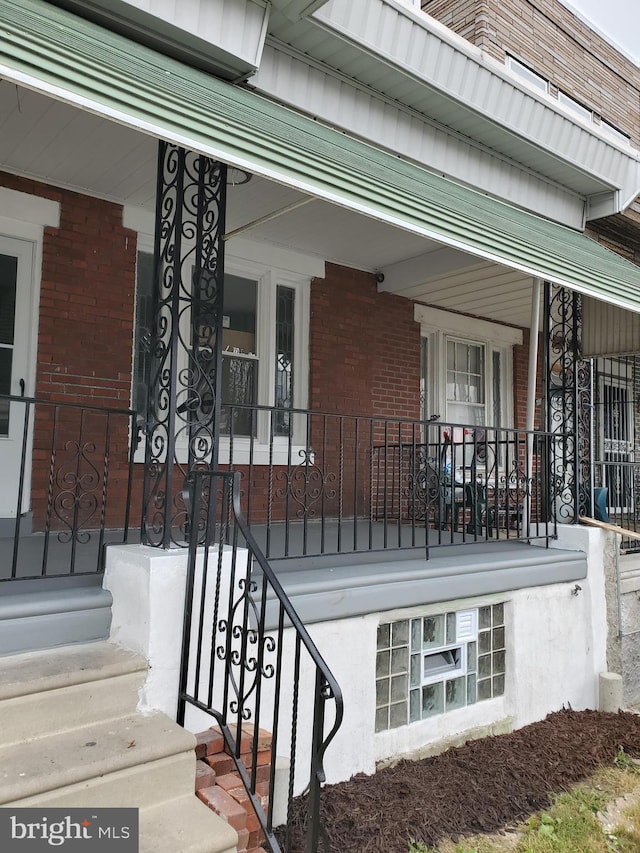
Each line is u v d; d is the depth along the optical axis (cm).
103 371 519
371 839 311
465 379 837
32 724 257
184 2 374
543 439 582
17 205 487
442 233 336
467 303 760
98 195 521
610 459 904
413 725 409
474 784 372
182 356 564
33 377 491
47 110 402
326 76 482
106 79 238
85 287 515
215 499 320
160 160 347
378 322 717
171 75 317
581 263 459
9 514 480
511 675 466
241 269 629
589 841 332
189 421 328
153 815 244
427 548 448
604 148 647
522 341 882
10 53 212
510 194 620
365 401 702
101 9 356
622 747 442
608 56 828
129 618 303
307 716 355
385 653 404
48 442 493
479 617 459
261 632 254
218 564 289
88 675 271
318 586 364
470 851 313
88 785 235
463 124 560
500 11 679
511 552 504
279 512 638
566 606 507
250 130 279
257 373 638
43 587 322
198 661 289
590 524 545
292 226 588
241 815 254
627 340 627
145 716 281
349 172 312
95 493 512
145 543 329
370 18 461
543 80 729
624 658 546
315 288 670
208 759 285
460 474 755
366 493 701
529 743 434
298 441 656
